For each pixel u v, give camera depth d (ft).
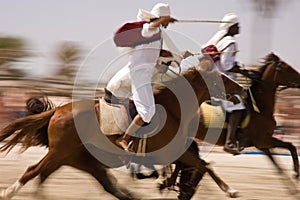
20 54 91.50
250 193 44.86
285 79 45.32
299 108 75.36
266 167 56.29
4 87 83.97
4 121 76.23
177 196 41.63
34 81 88.58
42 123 37.42
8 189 37.35
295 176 46.83
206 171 38.55
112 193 39.91
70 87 88.48
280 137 71.36
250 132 45.16
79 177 48.75
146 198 42.29
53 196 42.14
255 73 45.39
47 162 37.14
